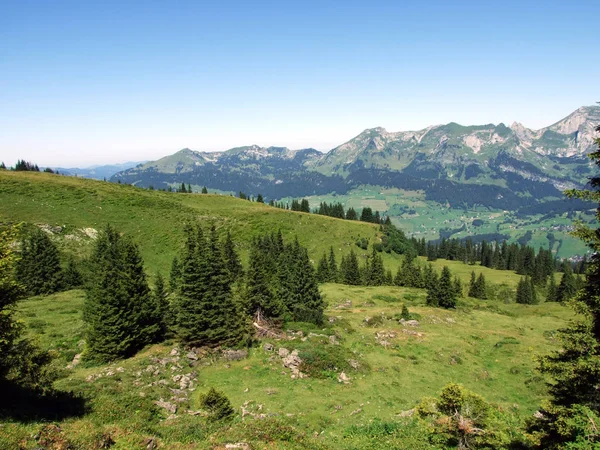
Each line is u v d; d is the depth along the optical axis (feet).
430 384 120.26
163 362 115.75
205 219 394.93
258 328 148.05
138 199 392.88
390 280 335.26
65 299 197.47
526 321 220.64
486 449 61.00
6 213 285.64
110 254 161.48
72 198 347.77
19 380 69.92
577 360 56.34
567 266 351.05
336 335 155.63
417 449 64.08
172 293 192.75
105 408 72.38
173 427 66.59
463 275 449.48
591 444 46.01
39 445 46.32
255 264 154.51
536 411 101.24
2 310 64.59
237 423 72.18
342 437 76.79
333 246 407.64
